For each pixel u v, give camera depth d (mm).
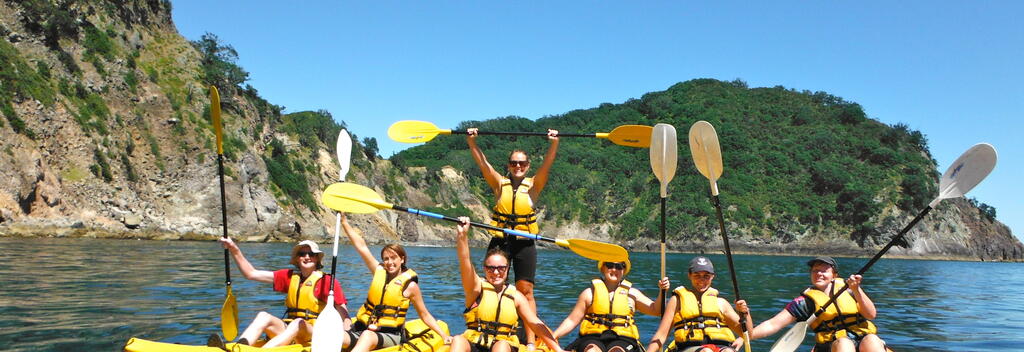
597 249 5582
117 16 56250
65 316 7918
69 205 41156
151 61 56875
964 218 111438
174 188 49312
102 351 6156
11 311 8078
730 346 5488
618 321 5543
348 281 14430
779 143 127625
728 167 117875
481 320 5312
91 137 45188
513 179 6156
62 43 49594
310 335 5375
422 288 13781
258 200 53375
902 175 114062
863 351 4992
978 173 5199
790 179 115562
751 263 46156
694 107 142625
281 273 5723
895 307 12633
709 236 105125
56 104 44719
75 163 43500
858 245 102500
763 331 5387
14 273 12617
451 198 92125
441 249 61875
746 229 105312
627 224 110938
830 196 109312
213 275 14469
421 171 93000
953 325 9938
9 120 40750
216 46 64375
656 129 5816
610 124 147000
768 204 110250
